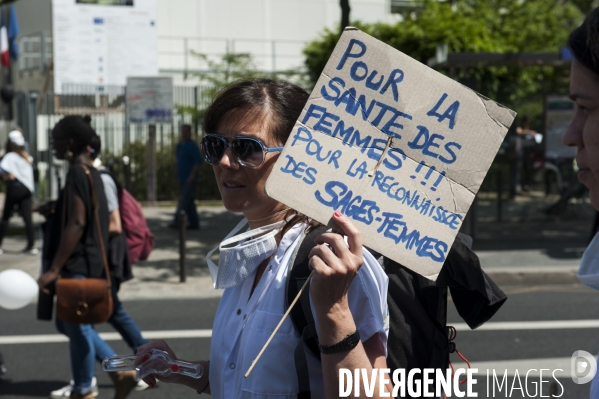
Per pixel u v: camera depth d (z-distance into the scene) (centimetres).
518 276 933
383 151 178
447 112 177
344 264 167
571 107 1171
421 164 177
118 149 1812
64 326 488
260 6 2480
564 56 1038
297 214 205
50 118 1864
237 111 212
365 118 179
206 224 1412
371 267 184
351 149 179
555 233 1193
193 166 1322
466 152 176
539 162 1182
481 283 244
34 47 2350
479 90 1166
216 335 212
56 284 468
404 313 241
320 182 177
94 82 2178
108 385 566
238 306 206
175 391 546
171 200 1783
